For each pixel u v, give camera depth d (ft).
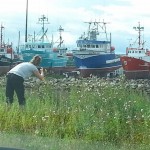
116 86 88.07
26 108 70.13
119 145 52.60
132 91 86.74
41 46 394.52
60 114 67.21
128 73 333.21
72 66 382.22
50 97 83.10
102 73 353.72
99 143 52.90
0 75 329.93
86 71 351.05
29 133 58.34
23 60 367.86
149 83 207.31
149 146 52.34
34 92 89.81
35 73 78.74
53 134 57.41
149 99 82.69
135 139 55.67
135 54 388.78
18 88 76.79
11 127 63.93
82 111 63.67
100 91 82.23
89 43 395.96
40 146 46.75
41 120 65.21
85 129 57.98
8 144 46.01
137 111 67.36
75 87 95.35
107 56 353.72
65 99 80.38
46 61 372.99
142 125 59.06
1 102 76.43
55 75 348.18
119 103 69.77
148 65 333.83
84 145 50.70
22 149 40.93
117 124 58.44
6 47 409.28
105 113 63.05
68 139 53.93
